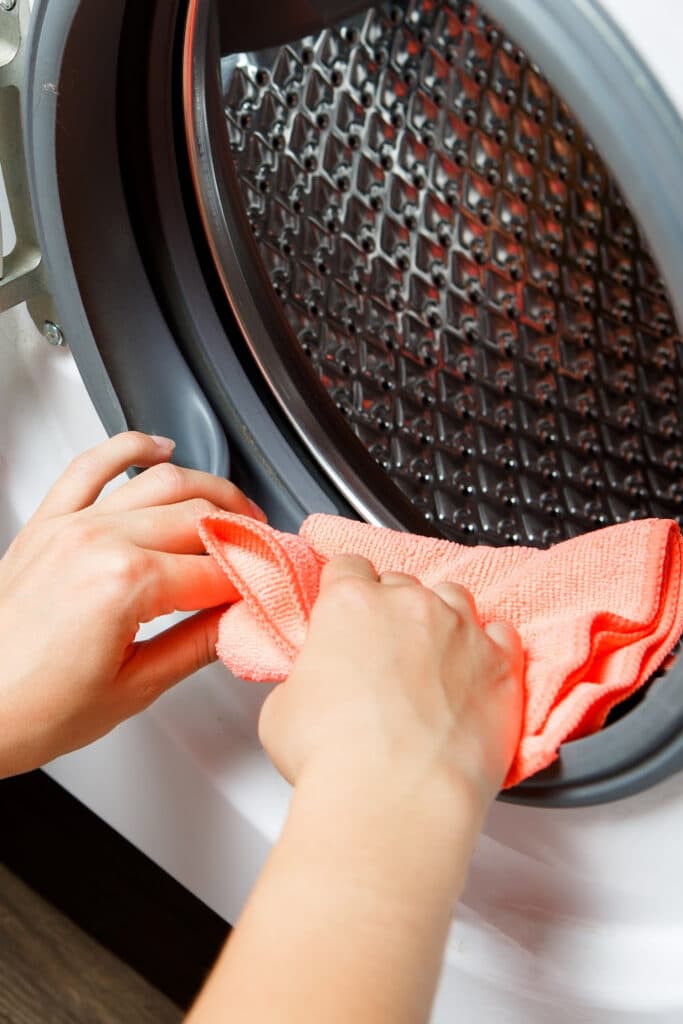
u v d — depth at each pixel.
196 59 0.51
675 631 0.41
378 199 0.71
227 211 0.55
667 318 0.71
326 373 0.66
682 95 0.30
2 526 0.65
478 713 0.34
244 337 0.56
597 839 0.45
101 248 0.52
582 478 0.65
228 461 0.55
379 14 0.70
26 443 0.61
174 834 0.64
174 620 0.57
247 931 0.28
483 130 0.74
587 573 0.43
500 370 0.70
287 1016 0.26
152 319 0.56
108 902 0.81
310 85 0.69
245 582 0.42
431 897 0.28
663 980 0.47
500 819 0.48
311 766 0.31
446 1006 0.55
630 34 0.31
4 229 0.53
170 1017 0.76
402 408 0.67
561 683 0.37
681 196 0.32
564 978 0.49
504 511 0.64
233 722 0.57
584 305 0.72
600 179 0.75
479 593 0.45
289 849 0.29
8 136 0.49
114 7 0.46
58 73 0.45
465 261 0.73
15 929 0.80
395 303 0.71
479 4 0.35
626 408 0.68
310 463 0.57
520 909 0.50
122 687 0.46
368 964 0.27
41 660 0.44
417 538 0.47
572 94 0.33
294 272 0.67
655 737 0.39
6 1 0.45
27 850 0.84
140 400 0.55
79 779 0.68
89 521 0.46
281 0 0.59
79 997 0.77
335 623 0.35
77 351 0.53
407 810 0.30
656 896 0.46
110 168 0.52
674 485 0.65
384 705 0.32
